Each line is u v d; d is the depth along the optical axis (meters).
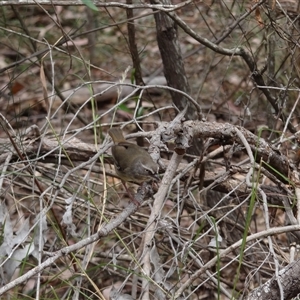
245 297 8.12
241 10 11.26
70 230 7.41
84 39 18.66
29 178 9.79
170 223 8.12
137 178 7.68
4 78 17.41
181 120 8.22
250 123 13.52
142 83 11.89
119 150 7.96
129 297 7.21
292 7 11.10
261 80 10.43
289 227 6.95
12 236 7.60
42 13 19.61
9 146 9.27
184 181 9.33
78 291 7.49
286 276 6.68
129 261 9.45
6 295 8.64
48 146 9.09
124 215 7.07
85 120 13.74
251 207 6.62
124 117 15.73
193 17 17.64
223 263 10.75
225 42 13.57
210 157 8.77
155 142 8.19
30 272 6.45
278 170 8.86
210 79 16.12
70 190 8.56
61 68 16.33
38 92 16.86
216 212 9.98
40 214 7.27
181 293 7.30
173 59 11.30
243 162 9.63
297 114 11.92
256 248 9.00
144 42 18.34
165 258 9.64
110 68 17.50
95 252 9.52
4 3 9.24
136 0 17.53
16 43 17.48
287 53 11.28
